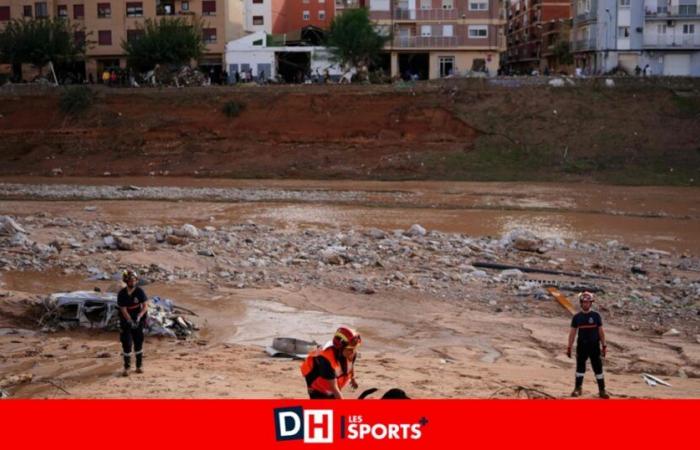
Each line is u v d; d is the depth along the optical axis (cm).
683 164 6125
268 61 8412
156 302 2211
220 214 4669
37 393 1442
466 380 1612
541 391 1508
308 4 10375
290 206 5019
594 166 6159
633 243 3894
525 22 11181
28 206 4947
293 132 6762
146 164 6619
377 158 6481
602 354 1499
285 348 1852
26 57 7762
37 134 6981
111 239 3155
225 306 2389
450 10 8181
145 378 1541
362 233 3778
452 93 6819
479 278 2834
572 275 2966
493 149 6438
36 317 2102
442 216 4681
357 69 7988
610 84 6831
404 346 2020
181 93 7100
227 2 8562
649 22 7944
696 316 2362
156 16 8381
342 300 2486
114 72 7925
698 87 6762
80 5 8406
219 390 1409
